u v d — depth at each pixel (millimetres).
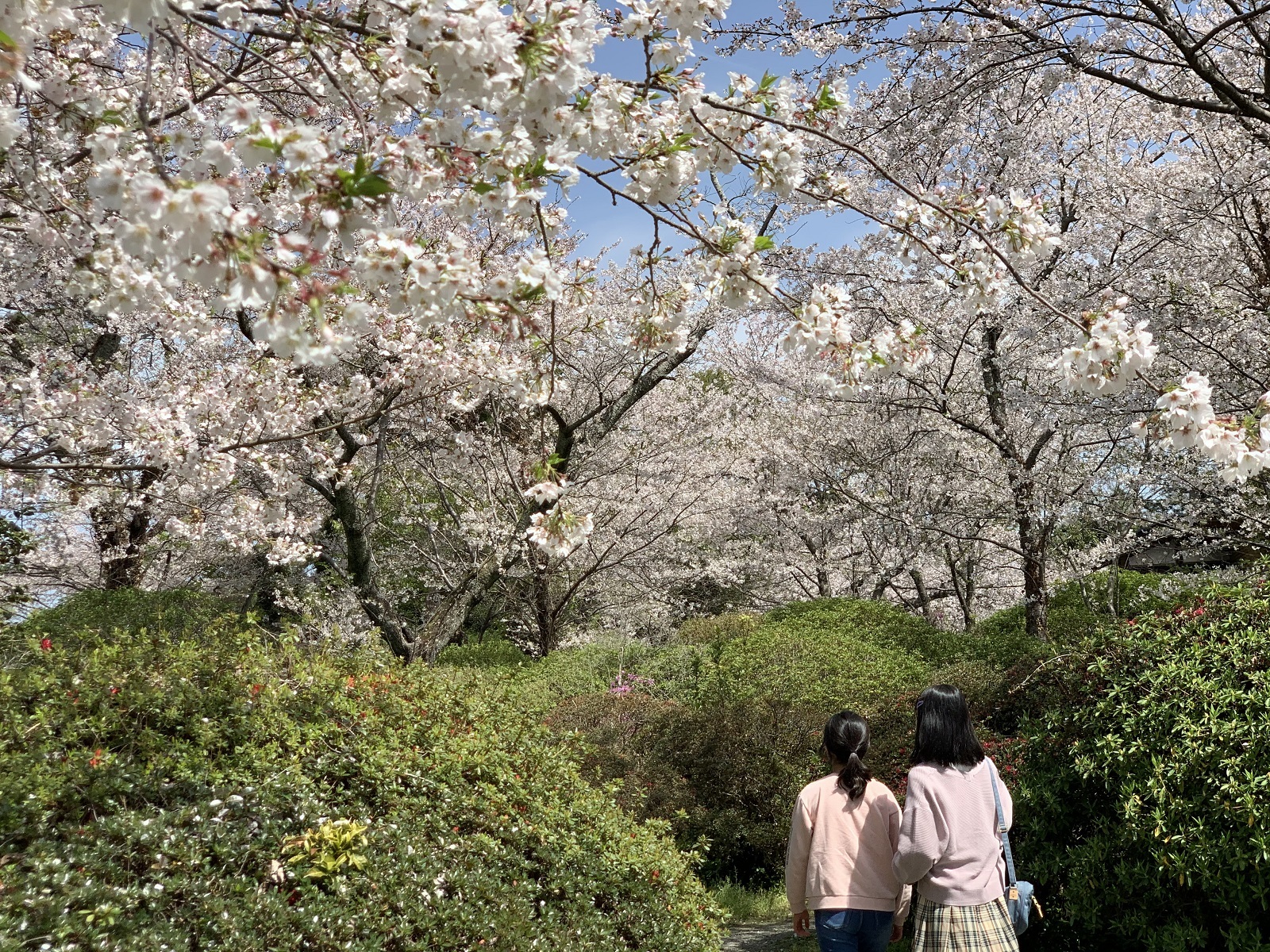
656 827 4637
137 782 3117
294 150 1757
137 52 4602
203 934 2705
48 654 3703
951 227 2793
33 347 6148
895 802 3311
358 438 8148
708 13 2387
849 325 2561
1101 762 3859
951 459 12422
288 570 11383
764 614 14086
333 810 3375
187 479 4922
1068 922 3840
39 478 4832
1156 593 8969
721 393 16438
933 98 6434
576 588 13352
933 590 17594
